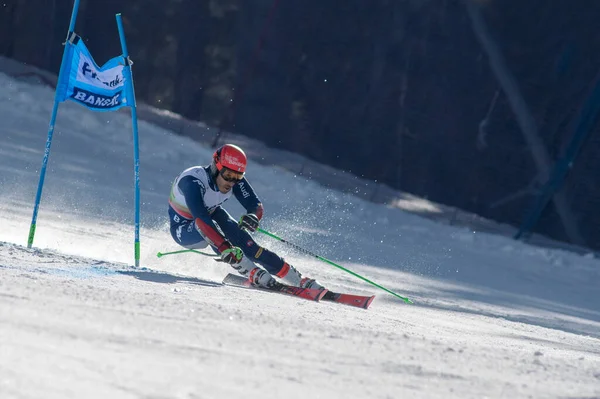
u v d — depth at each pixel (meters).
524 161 88.44
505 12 90.38
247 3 98.88
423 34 93.44
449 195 90.75
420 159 92.88
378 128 94.38
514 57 90.31
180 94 98.75
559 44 88.62
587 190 84.44
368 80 95.56
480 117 91.38
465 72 92.12
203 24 98.75
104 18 96.12
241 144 90.12
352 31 96.19
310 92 97.25
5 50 91.94
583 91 87.31
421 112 93.38
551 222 85.31
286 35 98.12
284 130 96.56
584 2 87.56
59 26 93.75
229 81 99.00
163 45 98.75
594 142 85.69
